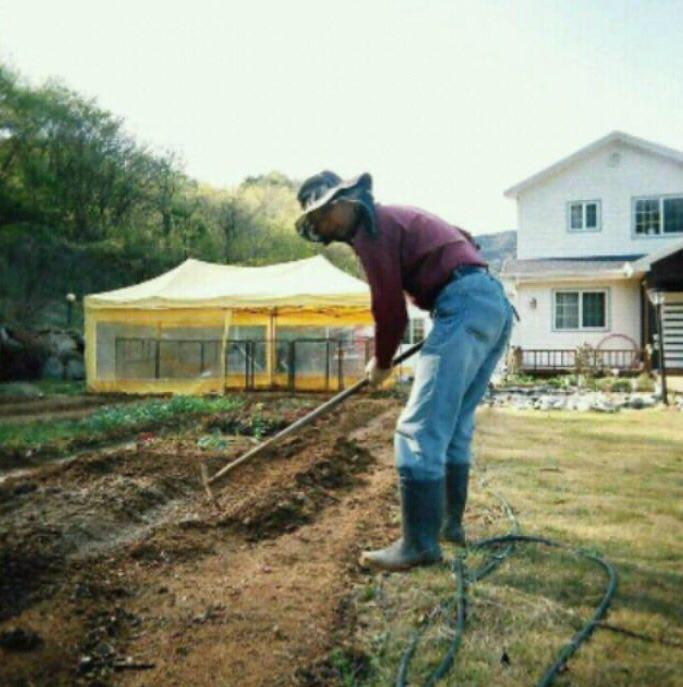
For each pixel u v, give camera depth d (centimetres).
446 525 328
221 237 3350
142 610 260
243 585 285
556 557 318
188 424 836
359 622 250
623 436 742
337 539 346
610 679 211
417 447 278
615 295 1925
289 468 510
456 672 215
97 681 207
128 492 419
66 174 2683
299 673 212
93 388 1411
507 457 596
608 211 2056
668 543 340
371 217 282
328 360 1505
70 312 2028
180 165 3117
